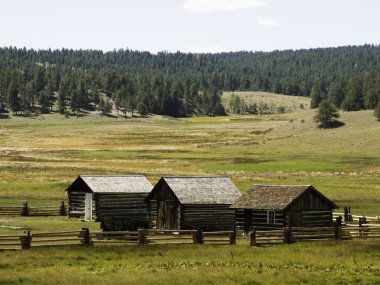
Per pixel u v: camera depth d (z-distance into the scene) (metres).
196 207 63.47
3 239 44.06
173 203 64.06
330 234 52.78
